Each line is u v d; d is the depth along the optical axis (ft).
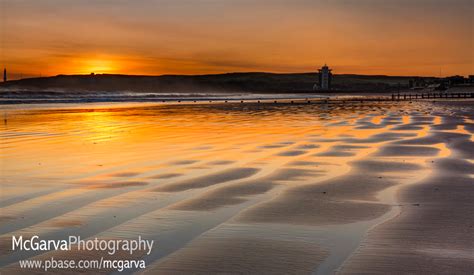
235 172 36.32
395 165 39.65
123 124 89.51
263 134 67.31
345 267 16.94
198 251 18.60
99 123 92.27
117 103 224.33
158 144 55.36
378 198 27.84
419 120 95.61
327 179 33.63
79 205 25.89
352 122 91.50
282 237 20.40
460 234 20.72
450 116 108.68
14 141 59.06
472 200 27.20
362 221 22.90
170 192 29.27
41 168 38.29
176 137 63.67
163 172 36.37
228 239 20.11
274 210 24.99
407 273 16.38
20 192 29.17
